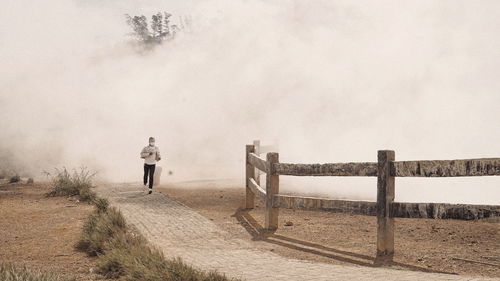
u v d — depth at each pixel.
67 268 7.85
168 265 6.73
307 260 8.09
